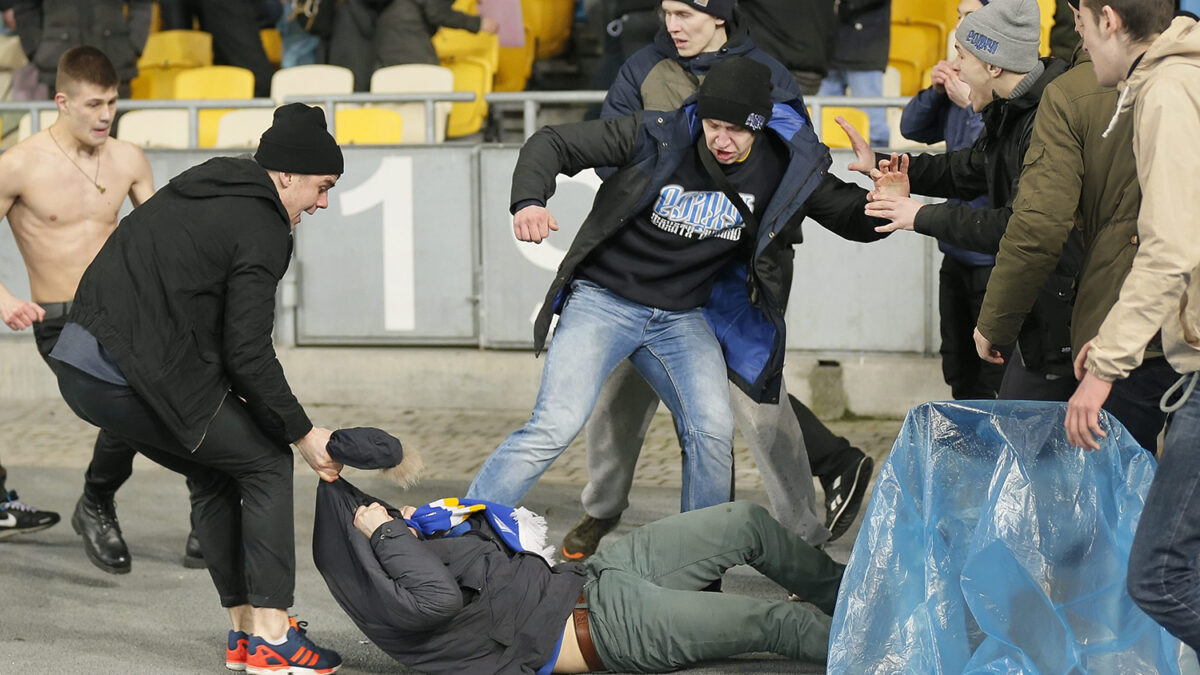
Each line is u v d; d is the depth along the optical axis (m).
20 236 19.89
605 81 33.62
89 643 16.95
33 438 28.08
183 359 14.54
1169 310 11.77
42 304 19.92
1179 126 11.54
